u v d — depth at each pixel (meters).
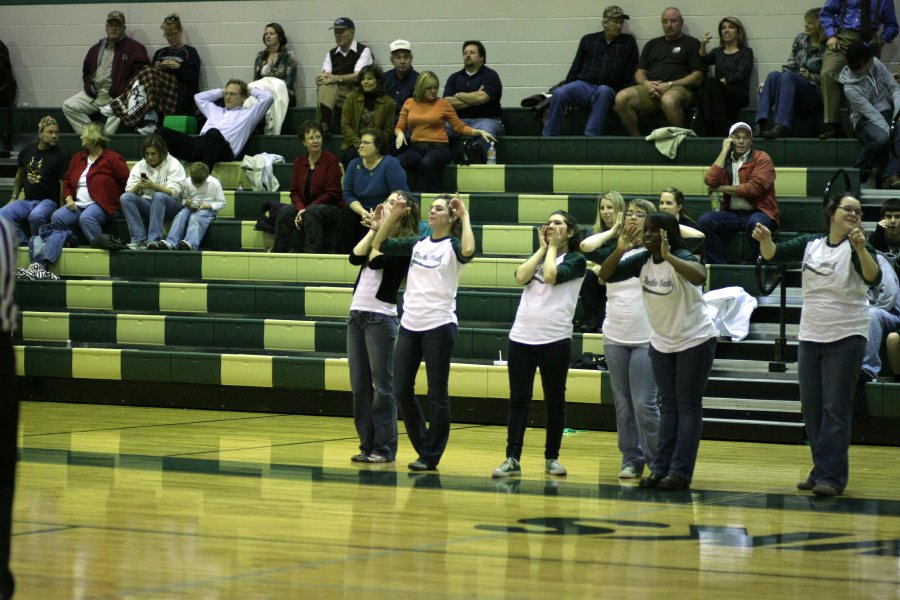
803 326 12.70
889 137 22.39
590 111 25.03
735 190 20.59
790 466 14.80
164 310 21.73
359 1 27.50
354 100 24.12
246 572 7.82
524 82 26.81
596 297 19.33
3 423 6.21
